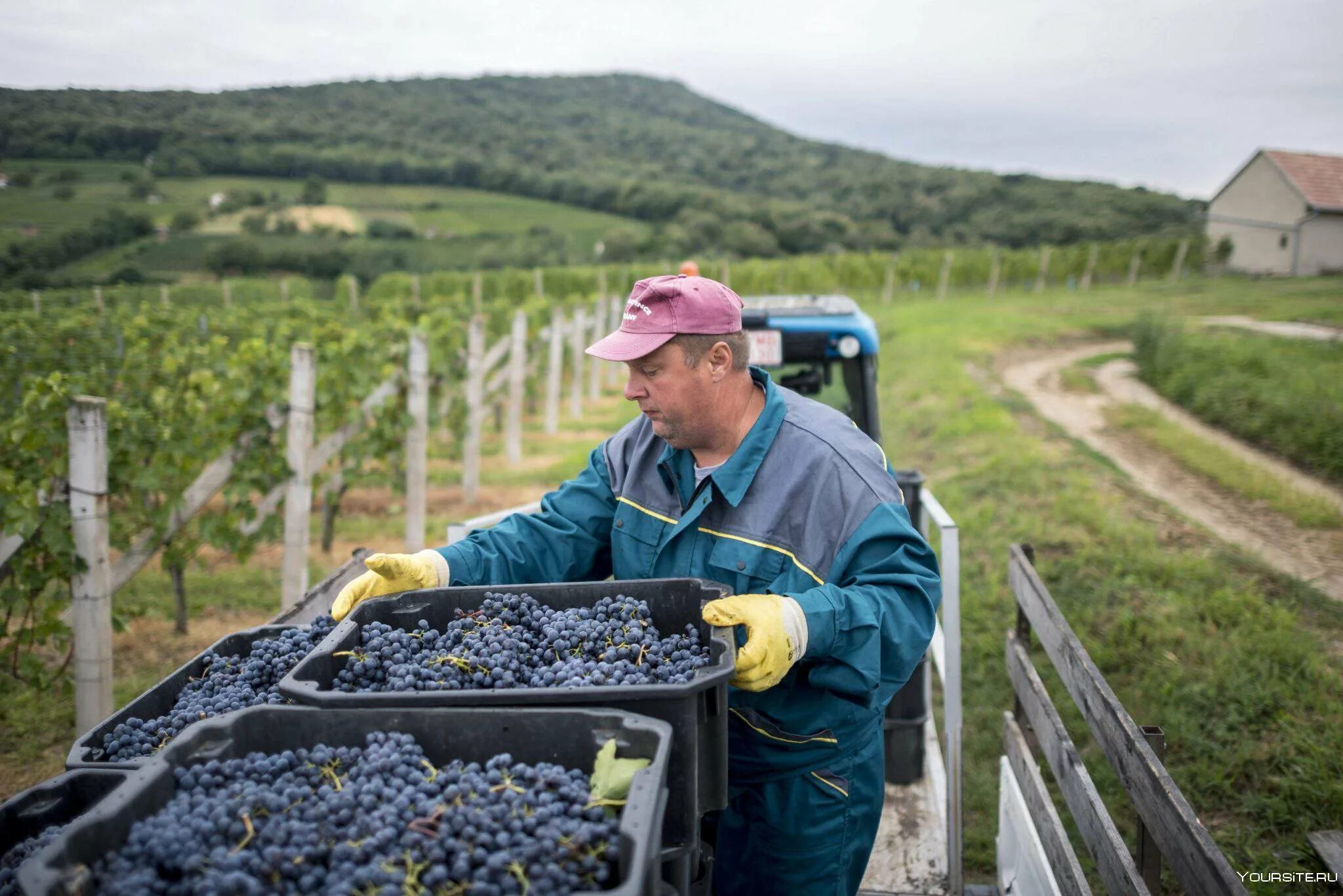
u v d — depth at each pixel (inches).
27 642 226.8
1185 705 204.8
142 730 82.7
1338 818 167.2
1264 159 1977.1
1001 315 1109.1
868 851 112.3
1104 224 3607.3
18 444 231.1
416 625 96.4
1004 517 332.2
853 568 99.9
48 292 1072.2
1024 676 137.0
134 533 287.7
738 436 105.2
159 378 375.9
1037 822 124.0
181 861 60.7
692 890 88.0
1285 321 1061.1
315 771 71.0
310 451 282.7
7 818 69.5
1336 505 361.4
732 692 104.0
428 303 861.8
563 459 532.4
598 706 76.2
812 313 216.1
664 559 108.3
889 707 174.2
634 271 1673.2
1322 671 208.4
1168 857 86.4
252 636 98.0
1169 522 323.3
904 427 530.6
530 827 63.9
